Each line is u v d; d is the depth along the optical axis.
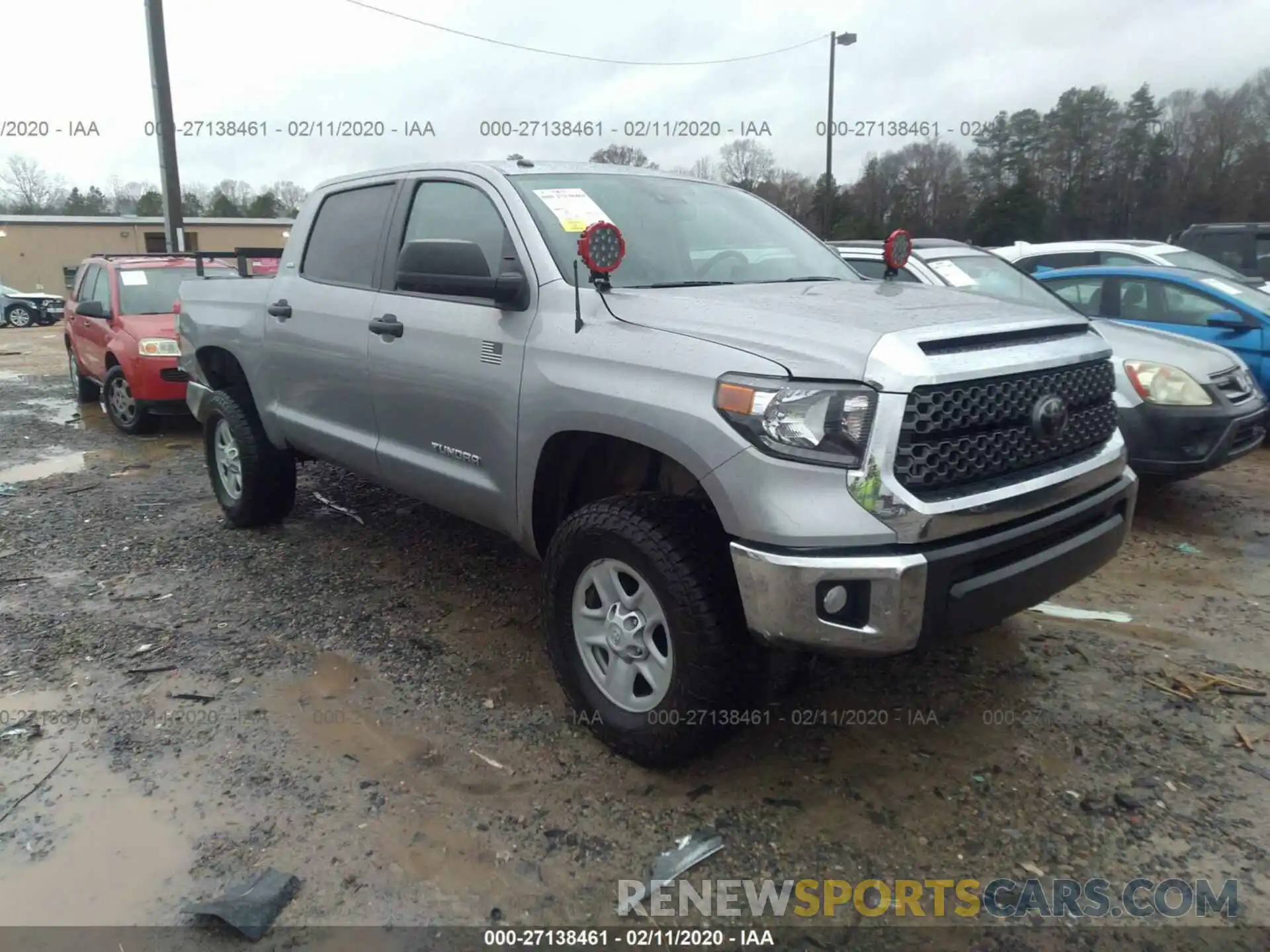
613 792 2.92
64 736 3.26
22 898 2.47
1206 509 5.79
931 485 2.54
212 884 2.52
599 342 3.01
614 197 3.76
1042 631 4.05
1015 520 2.73
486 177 3.72
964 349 2.65
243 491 5.29
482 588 4.57
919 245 6.93
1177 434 5.17
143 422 8.73
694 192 4.13
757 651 2.77
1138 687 3.55
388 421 4.06
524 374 3.25
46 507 6.15
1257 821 2.76
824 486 2.48
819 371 2.51
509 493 3.43
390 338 3.92
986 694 3.50
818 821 2.78
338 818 2.79
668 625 2.79
